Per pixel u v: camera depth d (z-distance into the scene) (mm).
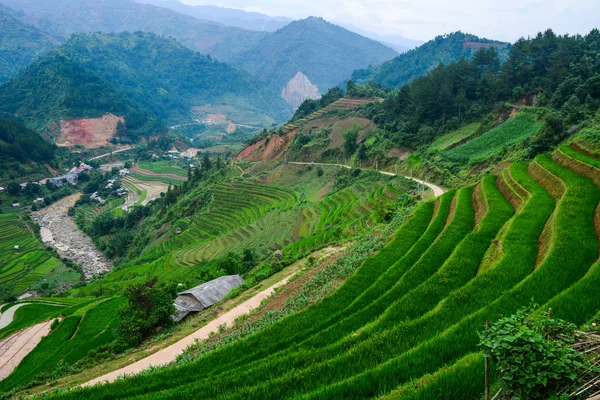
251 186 110375
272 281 38812
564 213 25016
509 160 55750
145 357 29047
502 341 8617
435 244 28453
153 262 82500
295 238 65250
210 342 27906
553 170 35594
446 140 82938
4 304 64312
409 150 89250
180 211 111812
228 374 18172
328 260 37812
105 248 112938
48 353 39062
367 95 141750
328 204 77500
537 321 9812
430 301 20484
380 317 19562
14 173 150125
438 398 10750
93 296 65875
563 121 52094
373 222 50125
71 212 137375
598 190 29000
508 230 25781
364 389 12656
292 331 22547
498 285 19594
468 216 33844
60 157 183250
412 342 16031
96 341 38500
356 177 88562
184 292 41812
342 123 120500
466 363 12031
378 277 27312
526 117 73750
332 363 15367
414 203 55125
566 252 20266
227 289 43062
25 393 27141
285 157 122000
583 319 14078
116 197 154250
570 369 8086
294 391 14086
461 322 15594
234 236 80000
